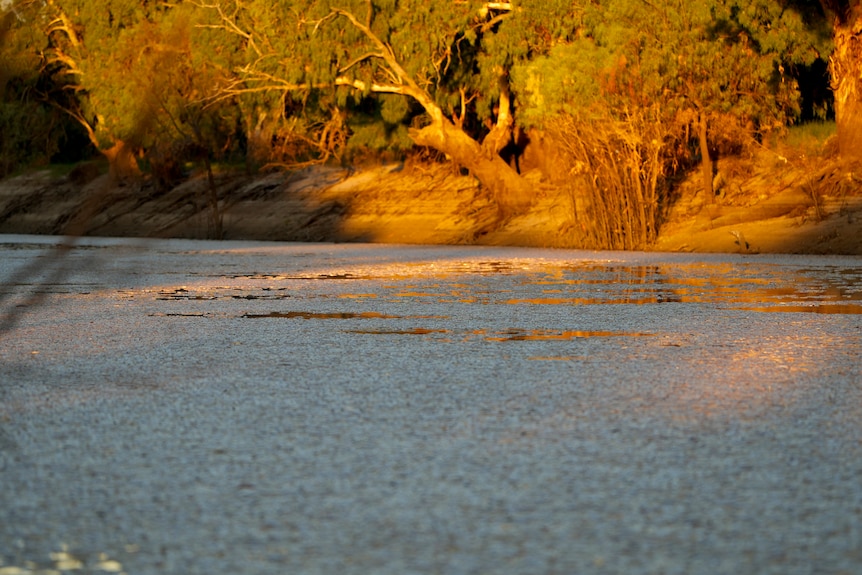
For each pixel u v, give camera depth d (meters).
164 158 97.69
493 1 72.50
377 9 71.69
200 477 9.66
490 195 82.19
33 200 110.06
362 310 26.09
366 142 83.19
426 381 14.98
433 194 85.56
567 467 9.95
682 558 7.39
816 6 64.56
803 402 13.29
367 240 81.75
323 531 8.05
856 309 25.81
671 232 63.09
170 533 8.02
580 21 67.81
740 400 13.43
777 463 10.08
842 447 10.76
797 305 26.95
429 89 78.00
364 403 13.28
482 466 10.01
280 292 32.06
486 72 71.81
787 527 8.08
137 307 27.33
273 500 8.89
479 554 7.50
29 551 7.60
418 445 10.90
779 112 65.44
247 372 15.96
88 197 11.30
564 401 13.37
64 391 14.39
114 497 9.01
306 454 10.53
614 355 17.69
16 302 29.27
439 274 40.34
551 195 75.31
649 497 8.91
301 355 17.83
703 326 22.14
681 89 63.62
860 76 61.00
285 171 98.88
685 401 13.35
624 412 12.63
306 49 71.06
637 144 62.62
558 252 58.94
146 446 10.94
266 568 7.24
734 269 42.31
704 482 9.38
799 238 56.69
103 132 92.38
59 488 9.30
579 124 64.06
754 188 65.44
